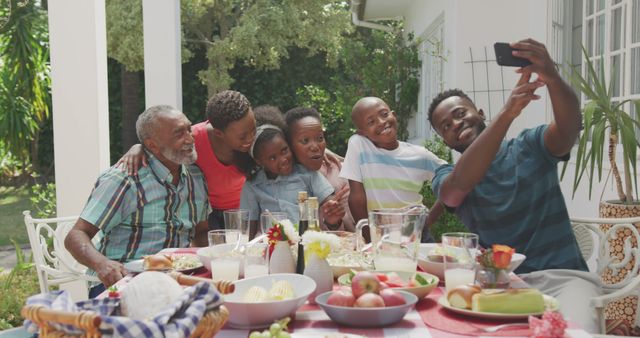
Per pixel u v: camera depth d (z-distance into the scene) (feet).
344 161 12.01
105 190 10.61
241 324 6.00
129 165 10.86
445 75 24.32
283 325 5.39
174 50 15.66
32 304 4.81
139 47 41.83
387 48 36.27
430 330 5.85
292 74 49.01
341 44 49.08
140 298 5.35
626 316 13.02
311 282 6.60
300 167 11.48
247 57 46.91
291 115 11.47
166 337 4.65
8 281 17.60
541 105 19.49
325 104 39.06
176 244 11.16
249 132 11.02
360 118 11.83
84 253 9.93
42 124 42.70
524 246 9.35
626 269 12.82
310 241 6.92
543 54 8.65
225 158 11.94
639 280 8.11
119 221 10.77
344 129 36.65
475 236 6.96
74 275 12.42
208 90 46.70
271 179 11.40
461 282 6.70
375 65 36.11
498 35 21.35
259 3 46.32
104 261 9.76
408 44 37.83
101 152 15.39
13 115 26.04
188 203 11.42
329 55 48.16
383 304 5.99
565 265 9.12
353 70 38.78
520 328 5.84
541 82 8.55
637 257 10.25
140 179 10.84
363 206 11.70
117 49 42.19
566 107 8.86
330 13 48.16
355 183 11.73
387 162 11.66
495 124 8.69
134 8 41.60
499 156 9.66
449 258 6.80
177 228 11.18
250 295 6.25
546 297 6.32
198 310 4.87
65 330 4.72
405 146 12.05
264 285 6.78
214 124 11.10
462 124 10.27
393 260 7.20
